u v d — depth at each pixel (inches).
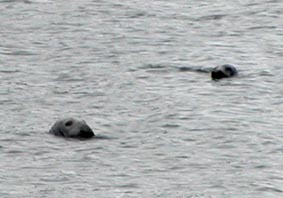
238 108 2659.9
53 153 2395.4
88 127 2491.4
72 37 3257.9
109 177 2273.6
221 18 3457.2
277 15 3479.3
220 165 2331.4
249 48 3157.0
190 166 2326.5
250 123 2559.1
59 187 2226.9
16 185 2235.5
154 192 2204.7
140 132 2511.1
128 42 3208.7
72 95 2765.7
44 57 3080.7
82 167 2324.1
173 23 3403.1
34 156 2380.7
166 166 2329.0
